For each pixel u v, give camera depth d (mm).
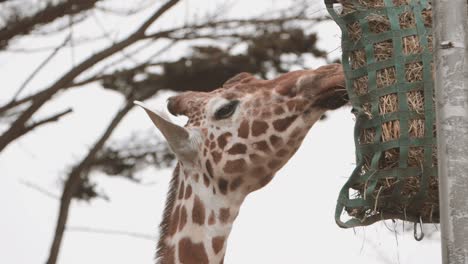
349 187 8523
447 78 7211
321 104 10258
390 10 8367
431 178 8250
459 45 7242
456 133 7117
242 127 10492
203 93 11086
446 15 7293
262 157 10461
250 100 10539
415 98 8250
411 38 8297
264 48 18922
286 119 10367
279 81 10570
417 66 8250
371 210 8617
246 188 10602
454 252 6945
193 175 10664
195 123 10797
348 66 8602
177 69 19516
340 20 8617
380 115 8328
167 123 10367
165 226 10805
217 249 10445
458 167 7059
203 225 10492
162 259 10594
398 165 8258
